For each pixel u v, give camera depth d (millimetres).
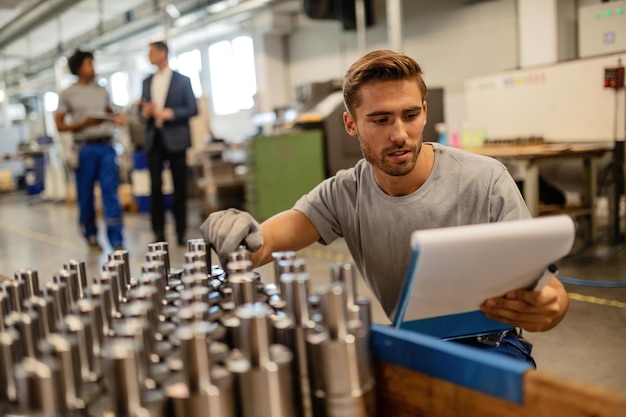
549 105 3879
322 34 7773
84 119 4051
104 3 7766
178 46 10172
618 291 2742
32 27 8023
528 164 3330
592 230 3650
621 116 3473
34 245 5039
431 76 6141
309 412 584
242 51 9250
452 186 1109
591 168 3602
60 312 715
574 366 1991
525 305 830
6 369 564
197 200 7555
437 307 793
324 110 4594
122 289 819
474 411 565
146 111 4008
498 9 5348
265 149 4609
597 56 3543
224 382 513
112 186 4207
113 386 497
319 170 4520
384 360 636
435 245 640
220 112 9969
